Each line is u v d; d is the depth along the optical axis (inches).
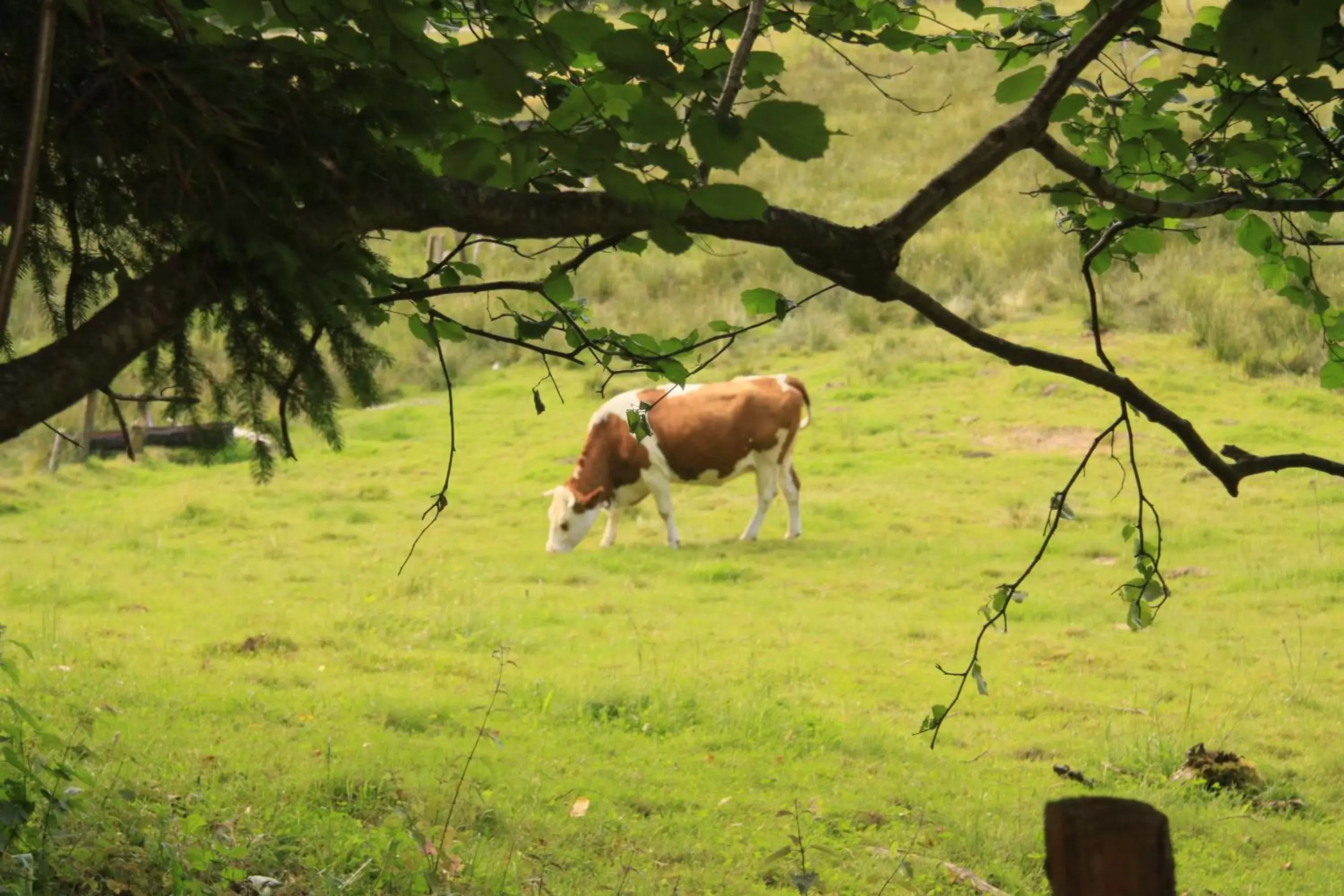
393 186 136.7
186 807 296.8
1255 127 183.0
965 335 162.9
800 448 952.9
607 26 110.3
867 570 686.5
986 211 1395.2
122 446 969.5
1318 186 193.5
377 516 823.7
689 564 706.8
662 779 376.2
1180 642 552.4
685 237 120.0
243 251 127.1
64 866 225.6
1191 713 459.2
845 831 342.3
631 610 606.9
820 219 152.6
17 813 211.8
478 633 542.3
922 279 1250.6
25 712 227.1
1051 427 946.1
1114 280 1197.7
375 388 151.5
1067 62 158.6
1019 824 347.9
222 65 127.5
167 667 464.4
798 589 652.1
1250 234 217.3
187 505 814.5
